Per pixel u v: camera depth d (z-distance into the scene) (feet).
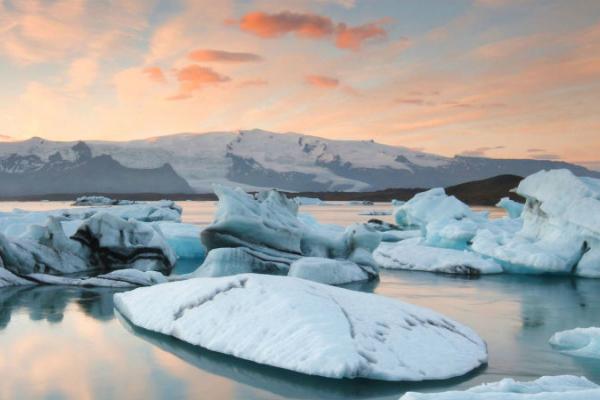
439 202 107.96
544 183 73.77
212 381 25.76
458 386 24.95
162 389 24.82
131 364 28.40
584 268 65.62
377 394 23.86
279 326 29.55
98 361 28.96
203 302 34.47
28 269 60.13
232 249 60.64
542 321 40.16
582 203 67.97
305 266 56.39
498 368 27.99
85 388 25.07
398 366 26.32
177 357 29.50
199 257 85.81
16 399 23.76
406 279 63.05
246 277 35.12
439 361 27.58
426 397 16.43
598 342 30.91
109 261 67.82
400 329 29.81
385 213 279.49
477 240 76.02
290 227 66.23
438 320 33.01
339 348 26.63
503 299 49.80
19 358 29.60
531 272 67.92
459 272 68.90
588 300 49.37
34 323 37.73
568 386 20.47
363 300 33.24
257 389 24.66
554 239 69.82
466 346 30.40
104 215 69.41
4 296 48.42
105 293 50.26
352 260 65.57
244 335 30.09
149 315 36.58
